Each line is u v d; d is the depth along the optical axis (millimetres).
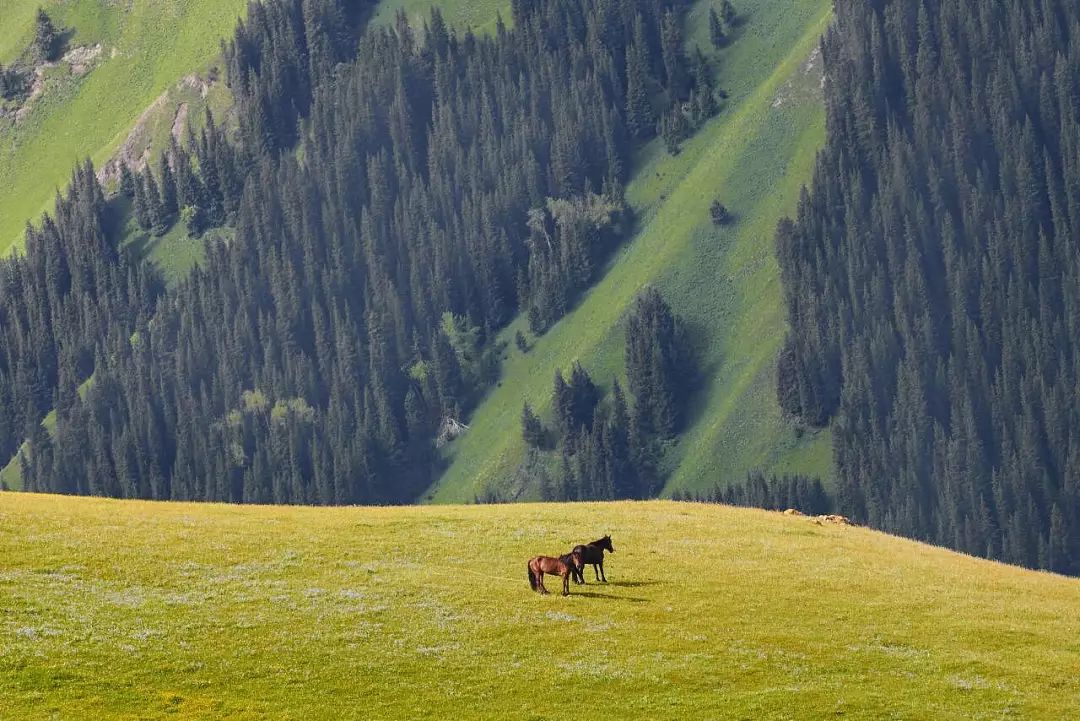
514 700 42844
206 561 56250
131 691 42219
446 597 52312
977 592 56469
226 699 42125
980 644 49406
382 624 48938
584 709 42344
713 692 43906
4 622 46812
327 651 46125
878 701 43531
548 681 44312
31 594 50062
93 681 42656
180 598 50906
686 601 52844
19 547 56219
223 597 51344
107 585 52031
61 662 43781
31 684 42062
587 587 54531
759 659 46750
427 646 46969
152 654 45094
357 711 41688
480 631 48500
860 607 53125
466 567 57438
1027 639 50125
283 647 46344
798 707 42844
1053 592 57688
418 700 42656
